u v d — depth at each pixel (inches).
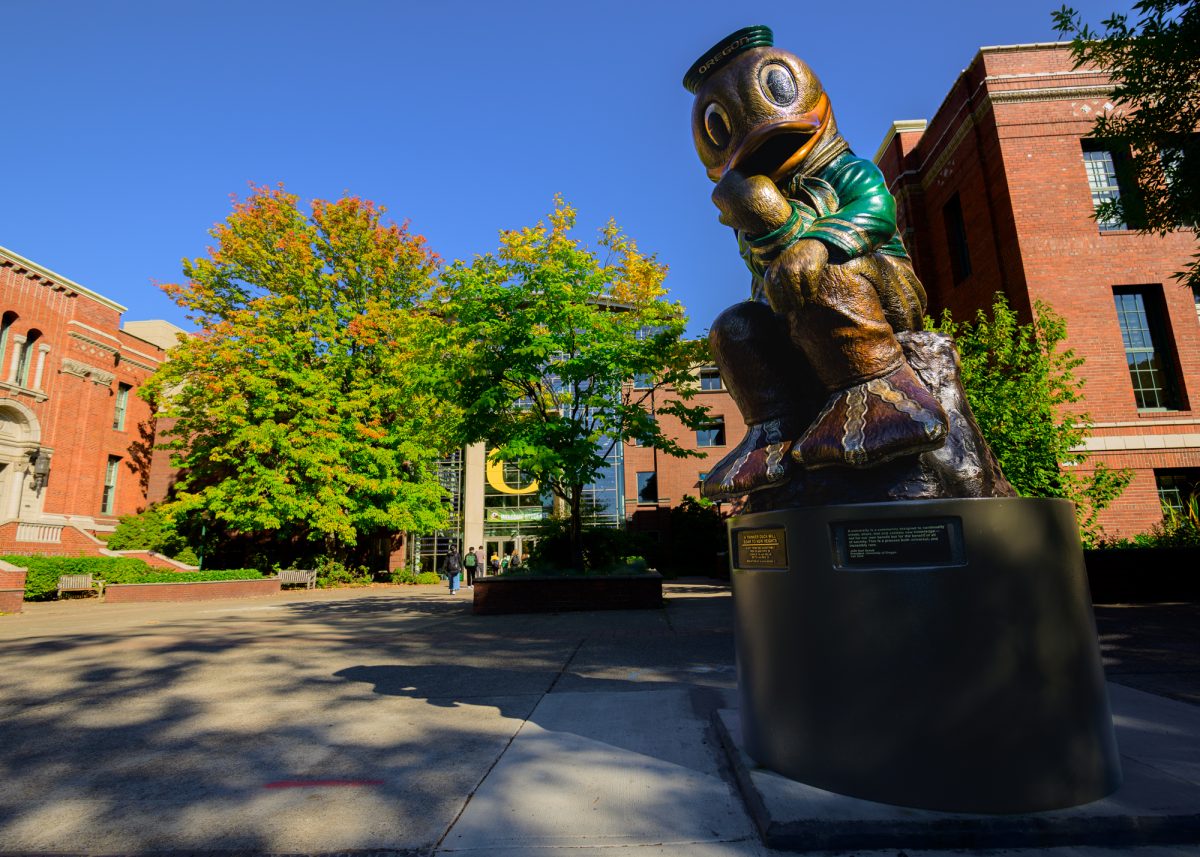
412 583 1242.0
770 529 127.9
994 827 98.0
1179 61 284.2
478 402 518.6
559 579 530.3
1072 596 113.3
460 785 128.1
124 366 1237.7
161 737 171.3
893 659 108.8
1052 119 629.6
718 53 153.2
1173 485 575.8
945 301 737.0
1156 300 604.1
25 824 115.5
